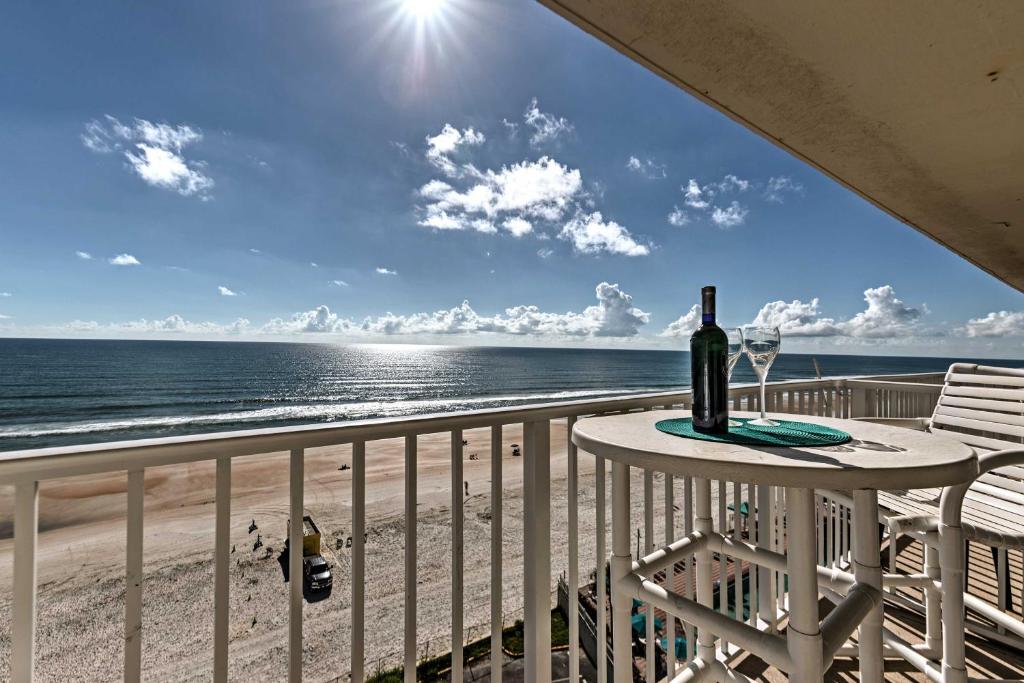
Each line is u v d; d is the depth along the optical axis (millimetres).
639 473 9492
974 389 1699
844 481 689
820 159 1718
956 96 1318
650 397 1540
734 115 1476
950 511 1119
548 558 1302
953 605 1115
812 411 2559
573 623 1331
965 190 1909
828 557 2178
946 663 1120
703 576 1196
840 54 1187
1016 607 1929
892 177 1829
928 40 1118
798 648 748
